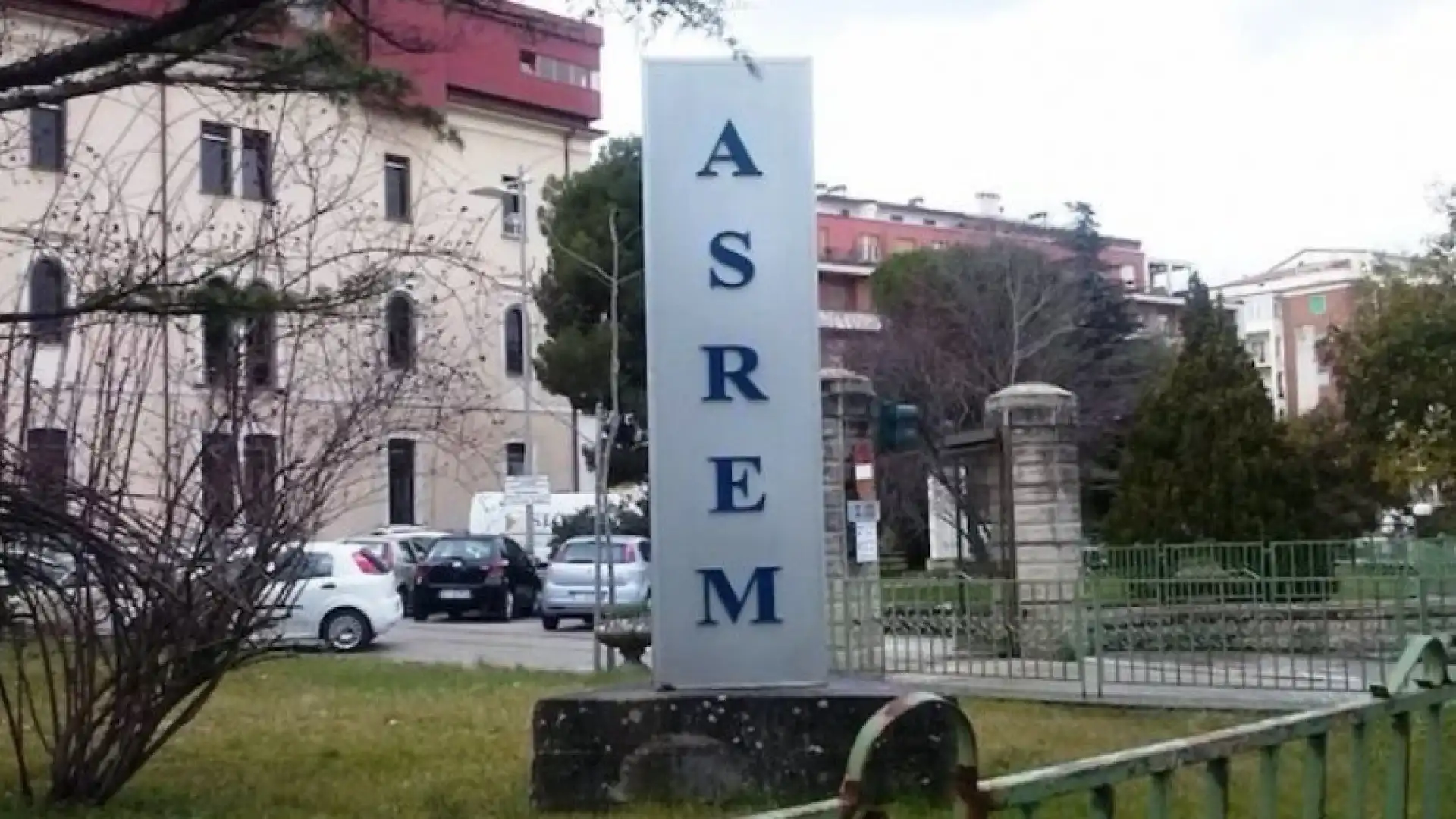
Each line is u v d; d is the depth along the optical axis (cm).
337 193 1098
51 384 841
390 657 2111
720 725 768
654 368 801
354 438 857
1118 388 4216
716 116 805
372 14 812
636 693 785
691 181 804
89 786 816
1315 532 2300
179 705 959
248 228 1055
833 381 1788
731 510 800
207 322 794
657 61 803
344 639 2273
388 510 3594
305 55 806
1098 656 1372
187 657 802
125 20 807
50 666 809
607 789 766
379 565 2352
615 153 3806
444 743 1052
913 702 288
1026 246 4441
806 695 772
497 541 3023
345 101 873
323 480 854
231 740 1089
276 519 805
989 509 1862
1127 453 2439
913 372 3984
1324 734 388
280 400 820
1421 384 2508
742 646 795
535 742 774
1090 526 3425
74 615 795
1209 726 1171
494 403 1573
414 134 1149
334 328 847
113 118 1270
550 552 3369
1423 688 430
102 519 730
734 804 758
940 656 1520
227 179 914
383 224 1091
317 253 934
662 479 800
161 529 768
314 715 1254
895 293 4238
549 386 3853
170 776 916
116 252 901
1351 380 2605
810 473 805
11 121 920
